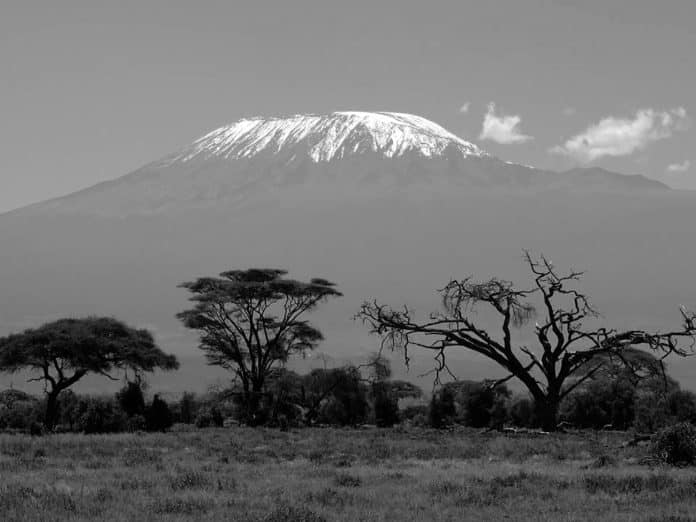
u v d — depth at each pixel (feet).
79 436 237.04
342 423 379.76
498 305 280.72
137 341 341.21
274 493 116.78
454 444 215.72
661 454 160.15
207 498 110.42
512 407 351.87
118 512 100.78
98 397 314.35
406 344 295.07
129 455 177.68
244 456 176.76
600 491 120.37
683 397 285.43
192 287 378.12
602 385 345.92
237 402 374.84
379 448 202.18
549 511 104.73
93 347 321.93
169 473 140.87
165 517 98.17
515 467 156.15
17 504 104.83
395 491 118.93
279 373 383.86
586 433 277.64
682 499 112.78
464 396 351.46
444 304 287.07
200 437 239.50
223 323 375.45
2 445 199.11
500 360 281.54
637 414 286.05
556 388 278.05
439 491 118.73
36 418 333.42
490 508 106.32
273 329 390.42
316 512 101.24
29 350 314.55
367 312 297.12
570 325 277.44
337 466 159.74
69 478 134.51
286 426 310.24
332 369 383.24
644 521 97.86
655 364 309.83
